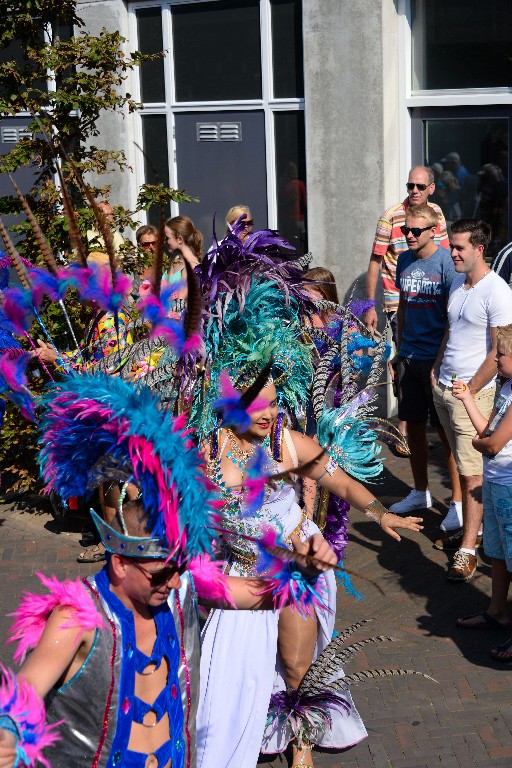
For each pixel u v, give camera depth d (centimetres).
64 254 700
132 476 272
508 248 683
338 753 449
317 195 894
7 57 1074
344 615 569
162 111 1024
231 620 402
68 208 317
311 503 454
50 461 289
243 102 966
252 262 408
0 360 369
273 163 963
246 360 388
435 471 784
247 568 391
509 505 507
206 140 1005
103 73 723
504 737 452
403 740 454
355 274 887
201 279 403
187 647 292
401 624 557
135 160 1048
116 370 395
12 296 335
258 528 388
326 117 874
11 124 1113
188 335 298
